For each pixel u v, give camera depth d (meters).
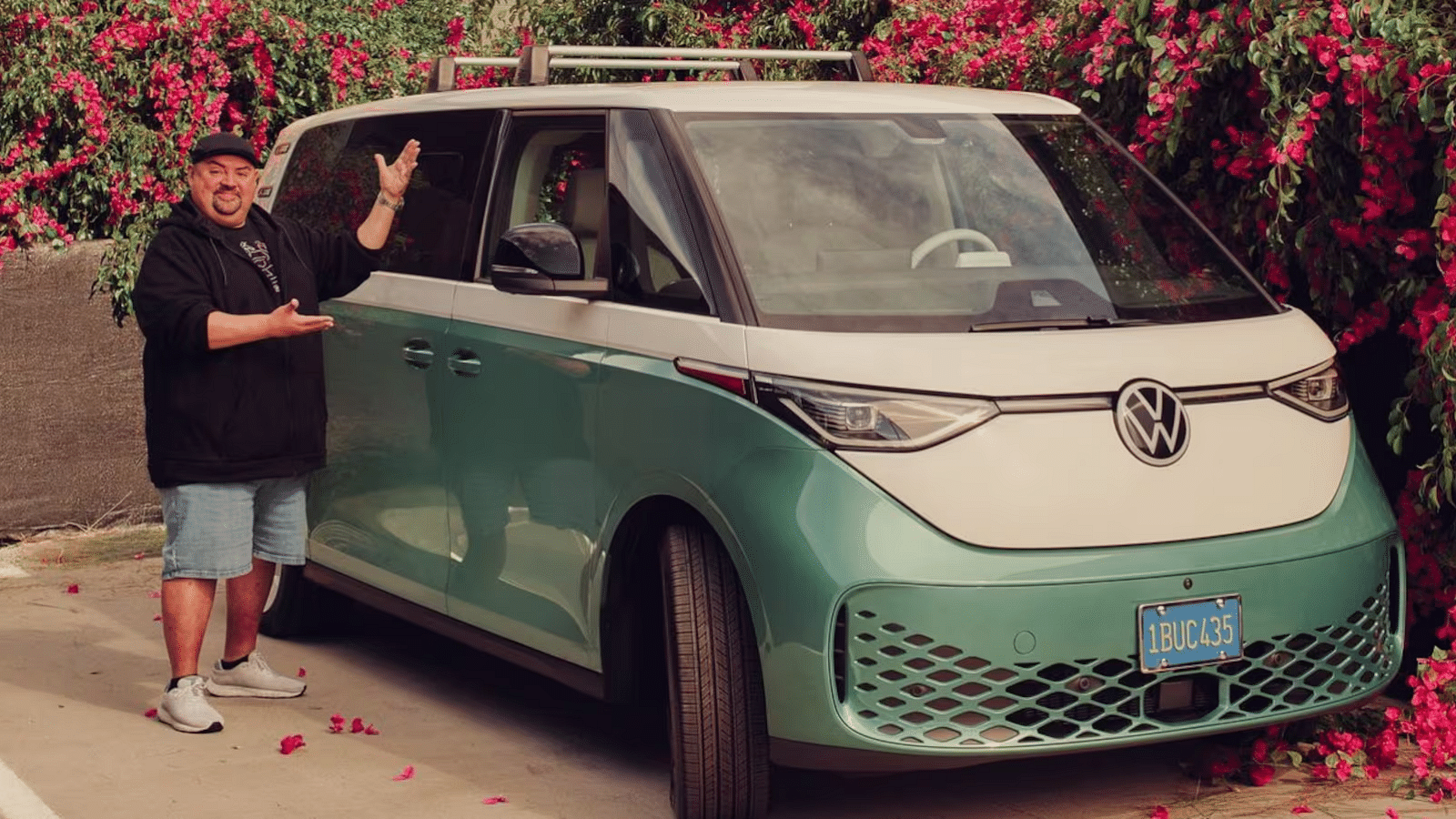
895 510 4.10
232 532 5.65
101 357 8.66
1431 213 5.16
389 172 5.82
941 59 7.57
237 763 5.31
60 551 8.34
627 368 4.66
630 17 9.20
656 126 4.91
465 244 5.52
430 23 11.59
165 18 8.88
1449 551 5.20
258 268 5.61
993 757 4.13
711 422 4.37
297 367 5.70
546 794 4.96
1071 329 4.47
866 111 5.09
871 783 4.98
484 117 5.67
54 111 8.57
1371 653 4.54
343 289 5.87
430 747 5.44
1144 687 4.20
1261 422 4.43
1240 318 4.70
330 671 6.38
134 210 8.77
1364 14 4.99
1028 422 4.19
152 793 5.03
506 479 5.20
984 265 4.70
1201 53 5.32
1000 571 4.08
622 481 4.66
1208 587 4.22
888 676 4.10
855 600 4.08
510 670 6.38
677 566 4.48
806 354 4.25
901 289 4.54
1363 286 5.38
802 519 4.14
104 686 6.20
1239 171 5.32
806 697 4.14
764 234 4.62
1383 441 5.62
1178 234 5.02
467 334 5.38
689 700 4.43
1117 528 4.17
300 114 9.55
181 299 5.45
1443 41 4.90
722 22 8.99
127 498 8.82
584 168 5.15
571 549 4.90
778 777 5.03
